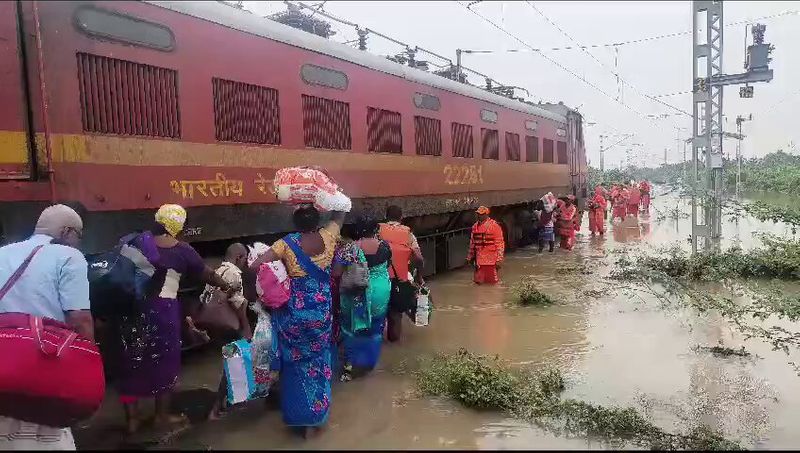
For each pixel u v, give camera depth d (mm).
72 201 4734
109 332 4297
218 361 6246
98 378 3656
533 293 9133
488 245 10875
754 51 12773
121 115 5258
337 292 5570
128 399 4258
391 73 9648
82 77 4957
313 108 7691
